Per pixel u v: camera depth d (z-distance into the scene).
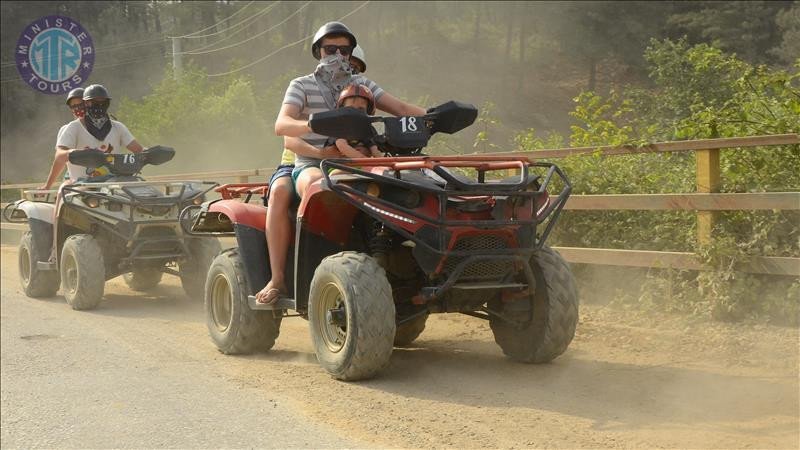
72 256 9.00
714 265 6.71
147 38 59.84
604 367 5.60
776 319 6.43
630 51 52.62
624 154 7.88
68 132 9.75
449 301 5.57
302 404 4.98
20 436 4.67
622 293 7.75
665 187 7.90
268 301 6.02
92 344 7.04
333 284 5.43
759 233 6.61
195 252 9.34
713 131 7.51
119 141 10.08
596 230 8.16
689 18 42.62
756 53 36.69
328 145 5.86
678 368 5.49
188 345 6.91
